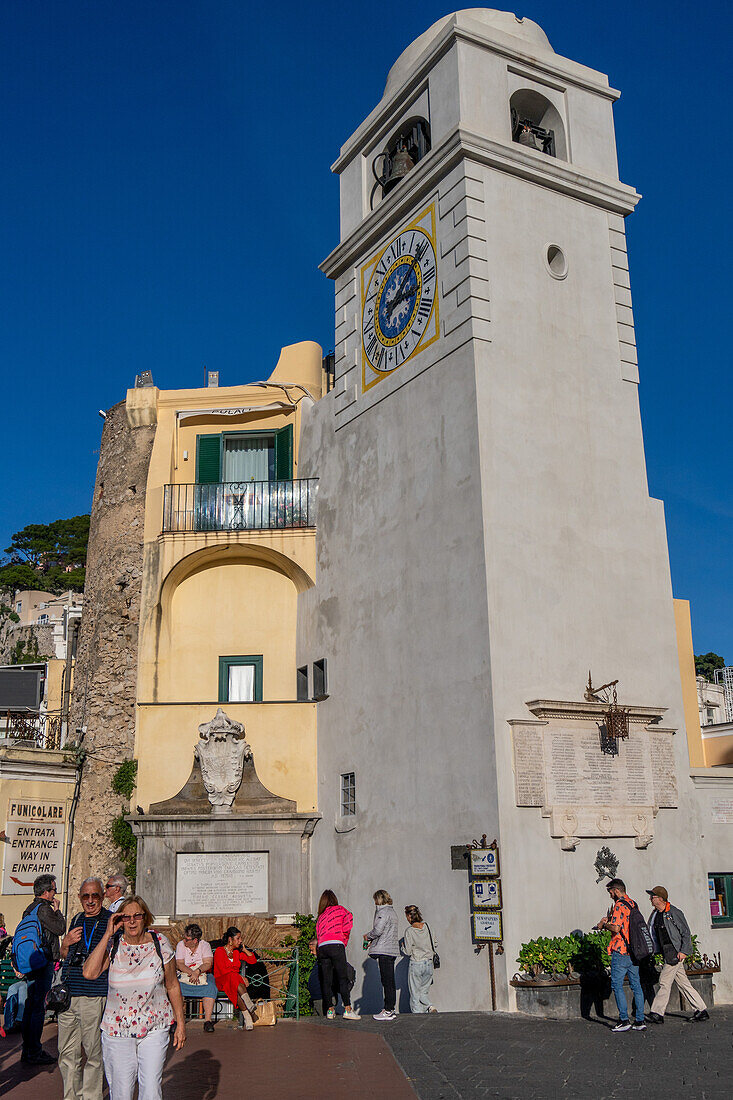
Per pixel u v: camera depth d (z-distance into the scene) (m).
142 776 21.92
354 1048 11.79
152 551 24.02
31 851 21.73
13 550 89.38
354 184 24.22
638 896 17.62
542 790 16.89
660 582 19.98
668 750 18.86
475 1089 9.37
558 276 20.61
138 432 25.91
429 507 19.47
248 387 25.56
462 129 19.97
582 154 22.09
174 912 20.66
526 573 18.12
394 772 19.22
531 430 19.11
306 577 23.16
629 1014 14.43
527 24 23.02
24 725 24.33
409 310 21.16
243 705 22.23
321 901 16.02
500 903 15.94
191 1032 13.94
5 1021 13.91
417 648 19.16
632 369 21.12
